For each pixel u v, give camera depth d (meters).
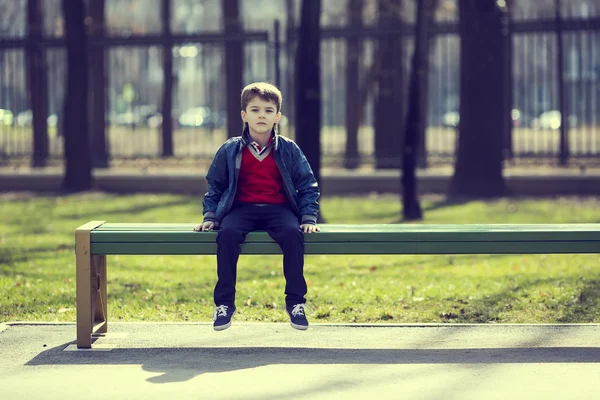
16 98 20.33
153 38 19.16
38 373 5.41
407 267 9.99
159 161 22.31
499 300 7.92
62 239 12.10
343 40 19.27
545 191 17.52
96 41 19.30
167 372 5.41
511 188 17.61
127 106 38.19
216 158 6.09
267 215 5.96
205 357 5.79
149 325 6.79
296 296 5.82
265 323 6.88
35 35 19.48
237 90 19.67
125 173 19.20
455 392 4.96
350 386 5.08
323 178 18.23
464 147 17.31
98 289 6.39
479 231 5.91
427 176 17.94
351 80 20.19
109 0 41.66
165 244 5.92
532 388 5.04
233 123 19.59
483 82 17.00
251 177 6.07
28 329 6.66
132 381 5.21
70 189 18.86
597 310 7.45
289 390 5.01
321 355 5.84
